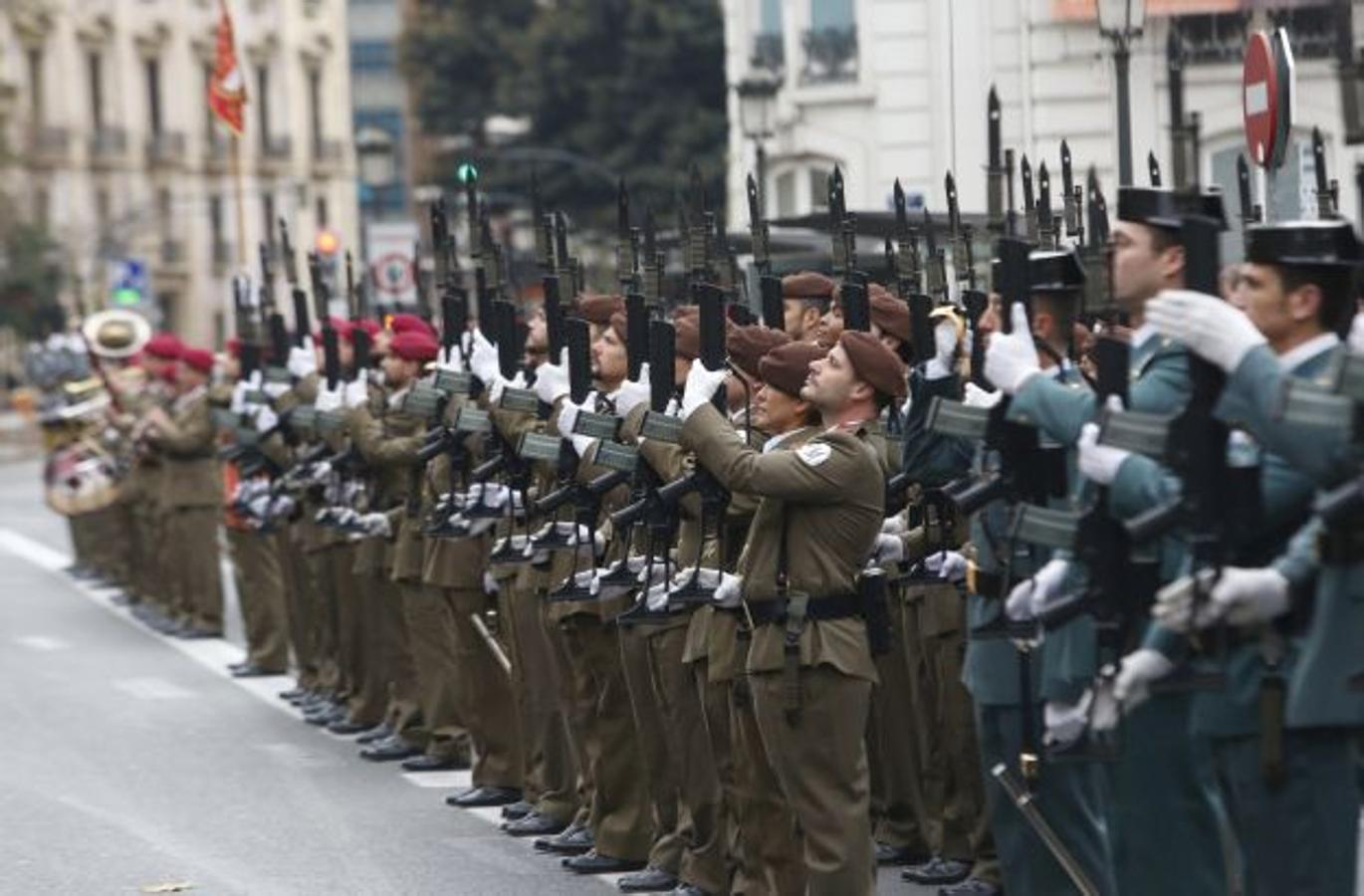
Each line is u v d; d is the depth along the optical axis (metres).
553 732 35.53
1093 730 22.47
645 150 133.50
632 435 30.31
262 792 39.38
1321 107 45.19
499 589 36.00
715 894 30.66
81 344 85.75
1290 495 20.61
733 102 84.06
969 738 30.42
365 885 32.59
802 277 33.56
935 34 63.75
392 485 41.41
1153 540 21.11
